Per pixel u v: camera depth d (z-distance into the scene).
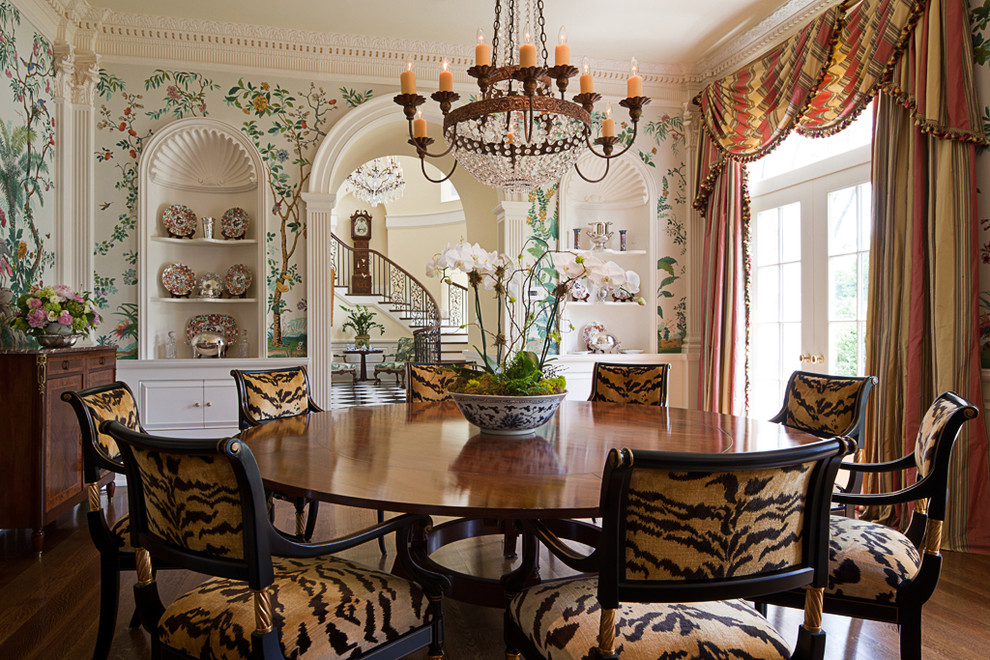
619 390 3.54
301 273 4.77
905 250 3.31
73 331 3.56
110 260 4.48
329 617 1.40
